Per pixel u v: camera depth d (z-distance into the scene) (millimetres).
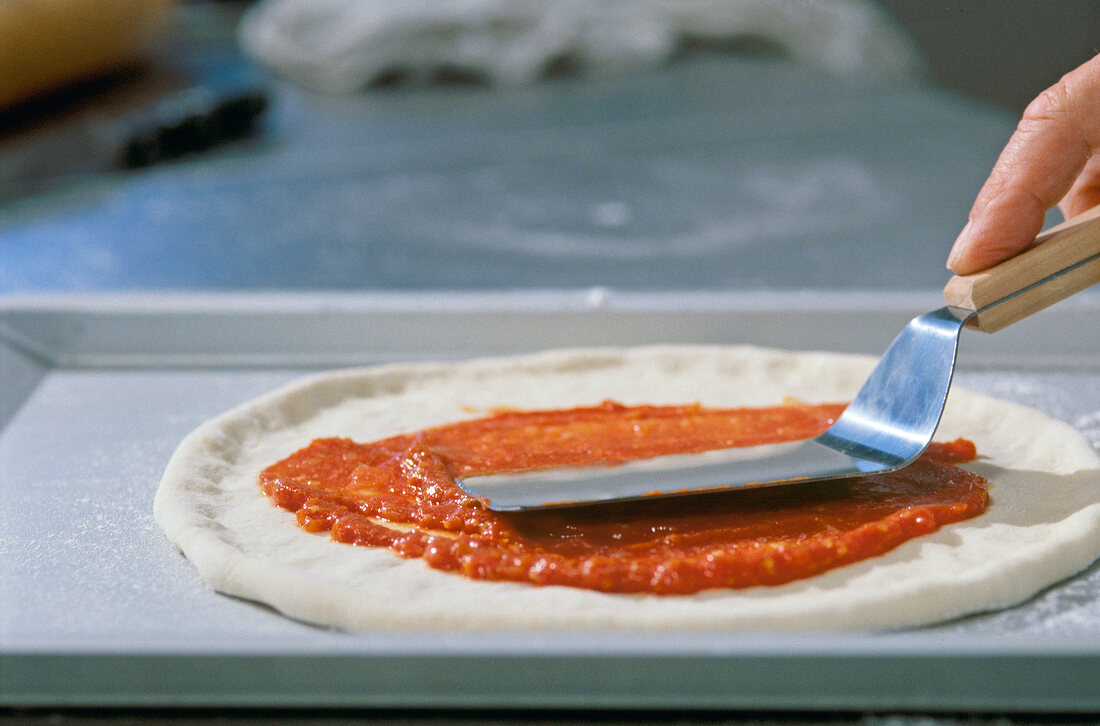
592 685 661
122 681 671
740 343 1394
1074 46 3104
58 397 1310
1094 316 1339
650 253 2250
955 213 2439
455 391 1255
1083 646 652
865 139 3182
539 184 2799
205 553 856
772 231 2371
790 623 743
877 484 958
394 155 3096
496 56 3957
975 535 883
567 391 1248
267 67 4098
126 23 3768
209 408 1271
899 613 765
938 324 931
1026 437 1082
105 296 1480
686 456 969
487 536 869
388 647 664
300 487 975
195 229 2479
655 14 4320
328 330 1422
